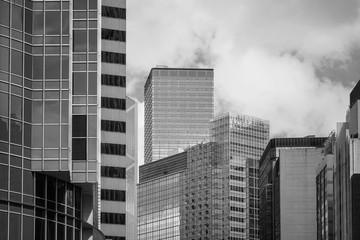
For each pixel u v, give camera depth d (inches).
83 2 4756.4
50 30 4471.0
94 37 4722.0
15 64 4352.9
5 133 4247.0
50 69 4434.1
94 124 4576.8
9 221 4188.0
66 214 4439.0
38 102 4397.1
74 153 4515.3
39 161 4335.6
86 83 4643.2
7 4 4377.5
